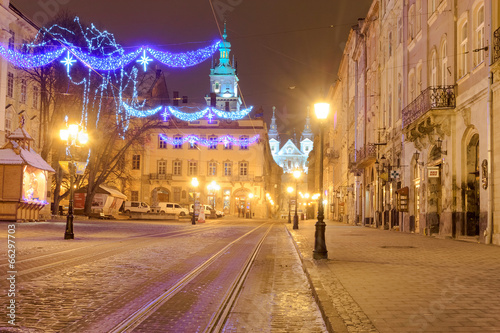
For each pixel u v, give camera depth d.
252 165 76.44
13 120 43.62
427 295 7.54
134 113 49.53
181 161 76.62
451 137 20.09
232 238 23.83
